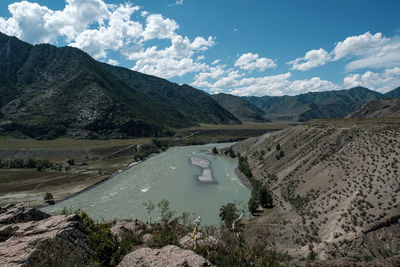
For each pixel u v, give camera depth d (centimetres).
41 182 8788
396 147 4903
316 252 3328
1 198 7175
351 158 5641
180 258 1155
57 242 1110
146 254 1224
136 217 5616
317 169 6247
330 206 4484
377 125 6481
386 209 3650
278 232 4184
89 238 1489
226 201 6669
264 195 5931
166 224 2750
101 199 7019
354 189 4516
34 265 967
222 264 1574
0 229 1343
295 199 5622
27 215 1866
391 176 4266
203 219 5372
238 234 2044
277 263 1797
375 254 3100
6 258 998
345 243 3316
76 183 8731
